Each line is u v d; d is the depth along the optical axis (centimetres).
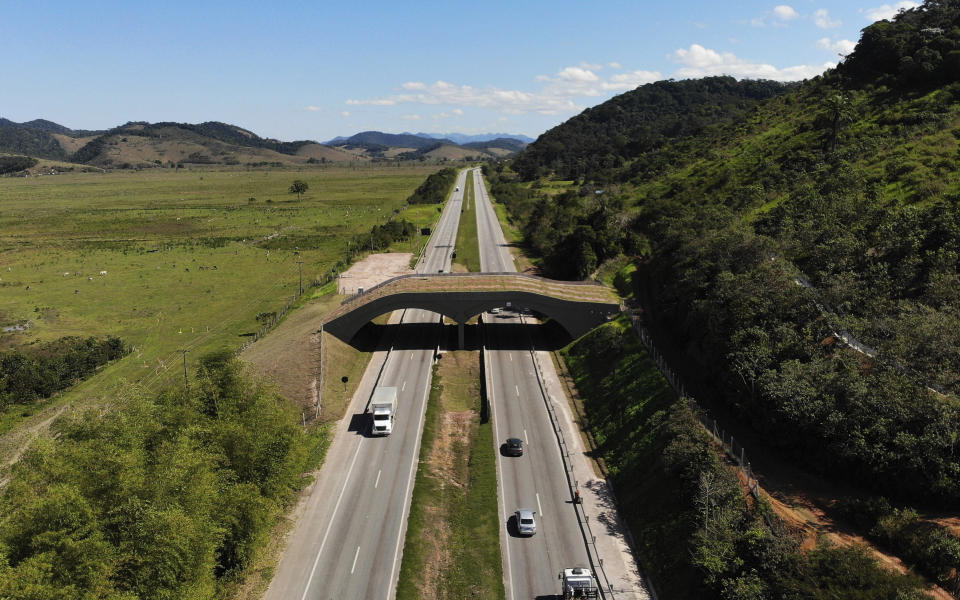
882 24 15788
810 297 6319
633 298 10169
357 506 5922
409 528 5538
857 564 3688
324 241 19388
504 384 8650
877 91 14200
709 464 5062
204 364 6053
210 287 14138
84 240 19862
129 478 3819
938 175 8950
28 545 3466
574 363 9162
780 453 5269
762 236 8081
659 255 10725
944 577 3591
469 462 6788
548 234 15962
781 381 5341
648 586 4788
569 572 4722
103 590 3438
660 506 5384
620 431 6906
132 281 14688
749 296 6656
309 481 6319
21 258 17125
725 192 12638
